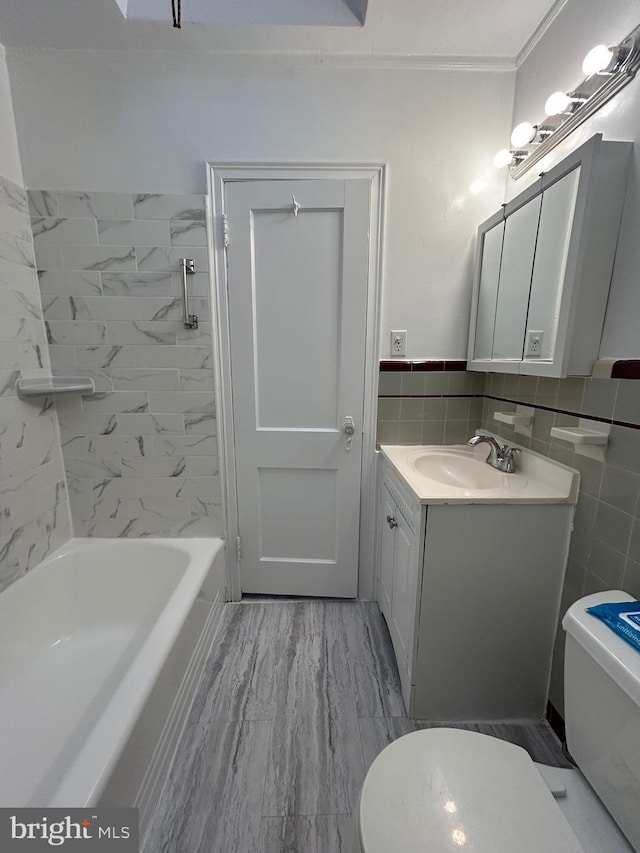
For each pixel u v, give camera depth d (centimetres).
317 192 141
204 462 161
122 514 163
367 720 119
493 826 62
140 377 152
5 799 92
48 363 148
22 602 132
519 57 134
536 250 113
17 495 134
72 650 138
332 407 159
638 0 86
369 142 142
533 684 118
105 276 144
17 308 133
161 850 88
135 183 142
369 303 151
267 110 138
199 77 136
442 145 143
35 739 105
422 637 113
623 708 64
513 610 113
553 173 102
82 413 154
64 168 140
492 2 114
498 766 71
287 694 128
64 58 133
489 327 142
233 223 144
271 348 155
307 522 170
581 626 72
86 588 155
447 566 109
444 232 150
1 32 124
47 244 140
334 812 95
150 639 105
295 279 149
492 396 154
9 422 131
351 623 161
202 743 112
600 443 95
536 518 107
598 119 98
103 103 137
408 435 164
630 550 88
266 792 100
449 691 118
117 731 79
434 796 66
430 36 126
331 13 121
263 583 177
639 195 85
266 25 121
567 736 79
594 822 68
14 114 136
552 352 104
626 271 89
